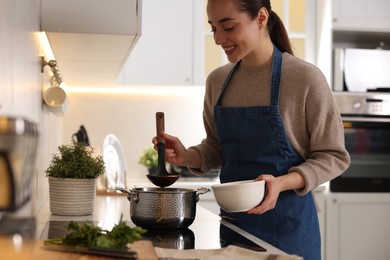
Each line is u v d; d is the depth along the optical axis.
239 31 1.83
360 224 4.03
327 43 4.11
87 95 4.42
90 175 2.05
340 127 1.93
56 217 2.00
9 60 1.28
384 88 4.09
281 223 1.90
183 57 4.14
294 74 1.92
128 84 4.11
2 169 0.61
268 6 1.95
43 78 2.44
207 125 2.20
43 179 2.45
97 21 2.08
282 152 1.93
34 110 1.98
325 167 1.84
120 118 4.45
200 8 4.14
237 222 1.95
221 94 2.05
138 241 1.33
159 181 1.84
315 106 1.89
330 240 4.00
